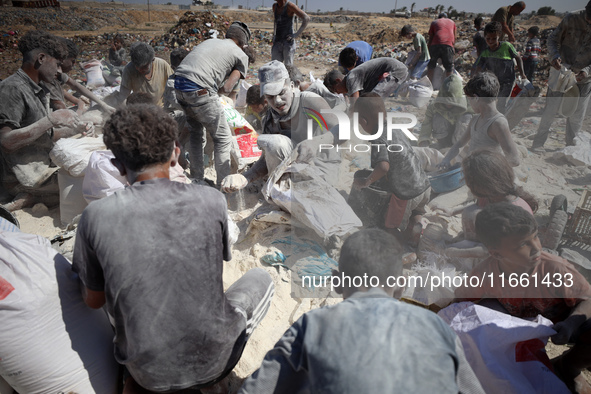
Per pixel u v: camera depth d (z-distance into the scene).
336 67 13.94
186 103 4.02
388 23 35.34
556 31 4.92
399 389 1.30
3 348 1.85
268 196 3.44
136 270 1.70
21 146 3.73
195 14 18.50
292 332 1.58
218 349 1.88
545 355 2.14
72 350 1.98
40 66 3.76
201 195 1.87
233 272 3.23
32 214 4.05
